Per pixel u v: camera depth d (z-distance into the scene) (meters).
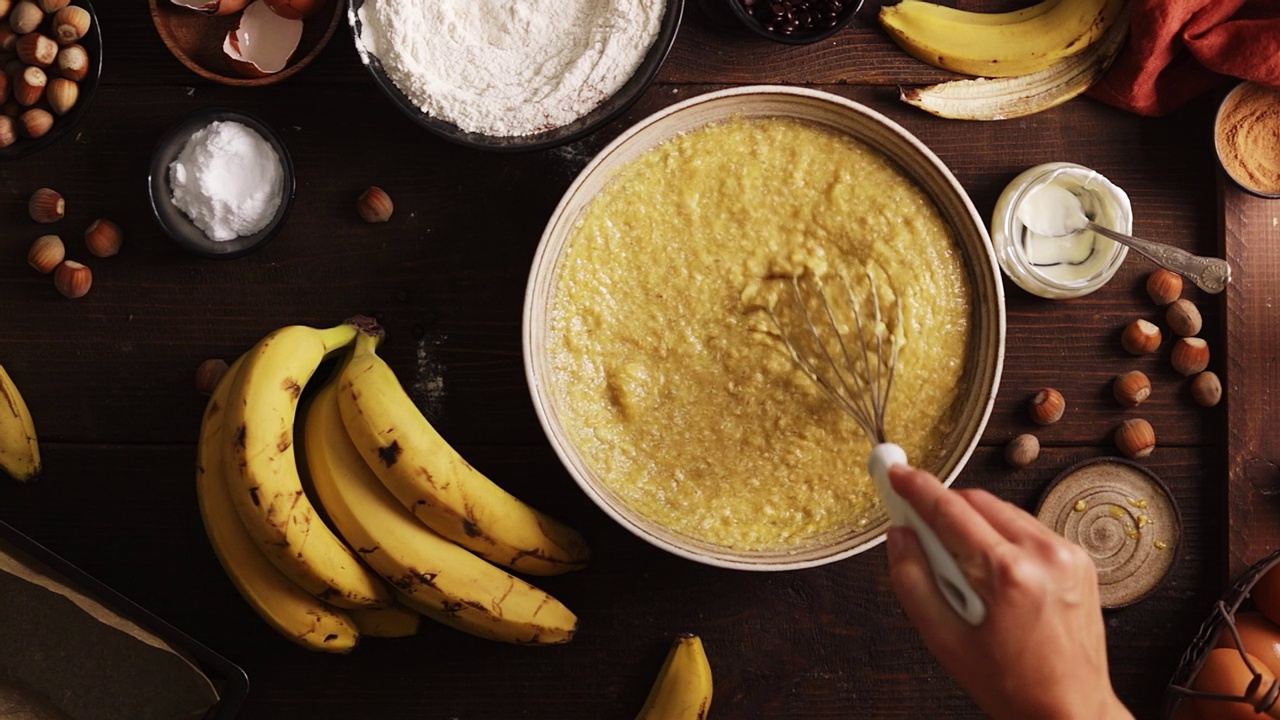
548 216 0.95
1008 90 0.94
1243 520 0.94
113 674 0.86
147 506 0.95
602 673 0.95
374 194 0.94
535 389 0.87
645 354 0.91
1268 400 0.94
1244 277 0.94
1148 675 0.95
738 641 0.95
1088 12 0.92
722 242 0.91
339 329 0.91
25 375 0.95
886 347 0.90
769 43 0.95
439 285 0.95
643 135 0.89
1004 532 0.74
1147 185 0.95
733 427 0.91
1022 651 0.72
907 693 0.95
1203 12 0.91
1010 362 0.95
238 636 0.95
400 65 0.91
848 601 0.95
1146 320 0.95
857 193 0.91
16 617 0.86
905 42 0.94
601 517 0.95
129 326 0.95
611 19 0.90
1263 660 0.90
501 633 0.90
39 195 0.94
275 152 0.93
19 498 0.95
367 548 0.87
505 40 0.92
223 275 0.95
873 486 0.90
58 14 0.92
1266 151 0.94
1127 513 0.94
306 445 0.89
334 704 0.95
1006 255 0.94
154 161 0.92
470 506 0.88
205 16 0.94
